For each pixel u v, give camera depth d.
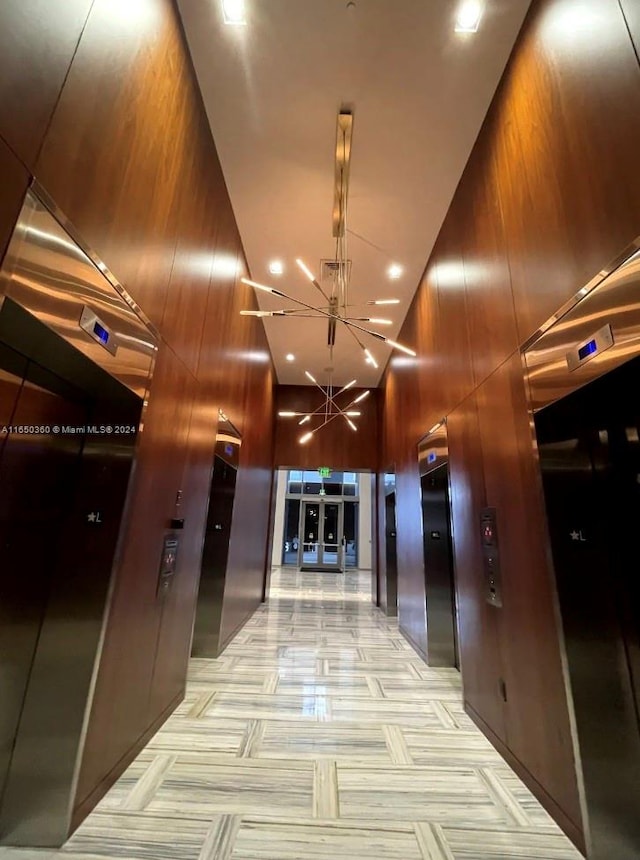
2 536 1.55
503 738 2.31
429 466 4.14
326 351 7.02
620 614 1.74
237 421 4.42
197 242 2.85
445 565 4.18
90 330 1.53
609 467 1.82
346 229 4.04
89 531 1.85
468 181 3.22
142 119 1.93
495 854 1.59
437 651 3.97
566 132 1.87
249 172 3.44
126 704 2.04
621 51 1.51
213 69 2.66
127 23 1.77
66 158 1.36
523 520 2.16
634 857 1.51
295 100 2.84
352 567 14.73
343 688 3.32
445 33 2.43
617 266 1.50
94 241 1.55
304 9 2.36
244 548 5.18
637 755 1.61
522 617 2.15
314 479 15.62
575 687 1.72
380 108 2.87
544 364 1.99
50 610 1.75
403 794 1.96
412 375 5.15
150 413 2.14
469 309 3.11
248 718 2.71
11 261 1.11
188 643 3.01
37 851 1.53
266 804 1.85
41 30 1.22
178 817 1.74
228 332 3.82
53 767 1.62
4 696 1.60
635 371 1.52
